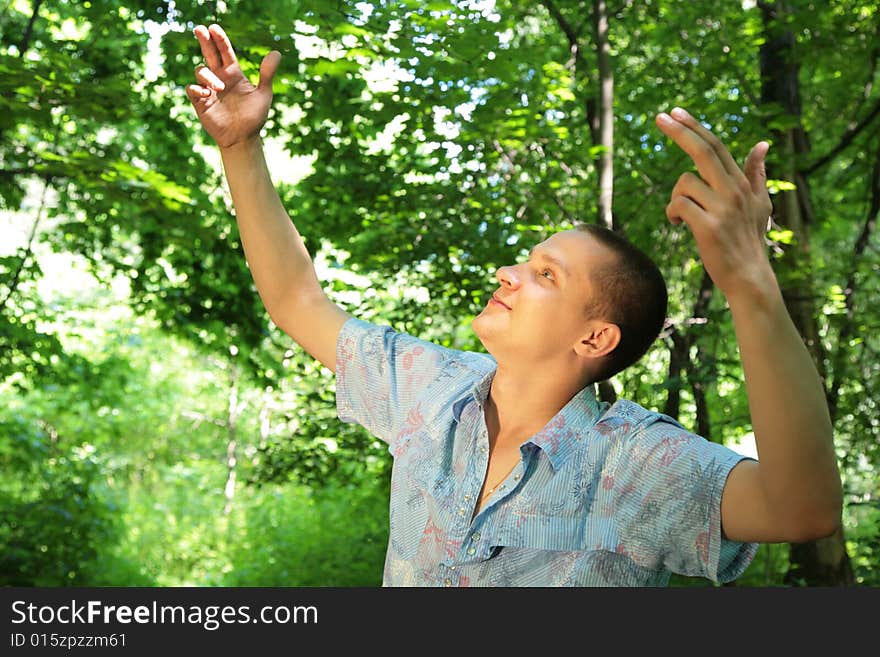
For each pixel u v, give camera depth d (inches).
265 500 585.3
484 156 274.7
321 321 65.1
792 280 306.7
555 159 279.4
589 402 55.8
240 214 64.4
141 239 348.5
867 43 295.4
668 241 317.4
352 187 288.8
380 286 310.5
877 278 349.4
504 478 55.2
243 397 792.3
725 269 40.9
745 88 316.5
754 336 41.0
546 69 250.5
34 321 366.0
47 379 366.3
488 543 53.1
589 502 52.6
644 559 51.1
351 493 488.1
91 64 310.0
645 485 51.0
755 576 343.0
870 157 361.4
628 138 308.2
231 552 561.3
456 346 319.3
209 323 361.1
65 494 390.0
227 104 62.9
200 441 844.6
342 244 308.5
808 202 322.7
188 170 359.3
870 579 278.8
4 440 389.7
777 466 41.7
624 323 55.5
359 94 288.2
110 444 680.4
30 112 237.5
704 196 41.1
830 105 360.5
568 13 327.9
